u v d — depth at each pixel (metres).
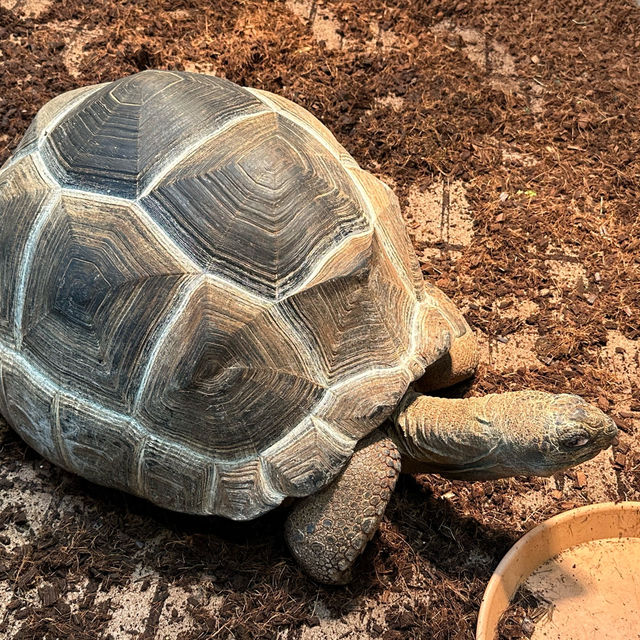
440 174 1.57
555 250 1.51
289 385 1.14
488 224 1.52
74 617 1.20
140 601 1.21
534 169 1.59
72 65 1.62
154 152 1.15
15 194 1.19
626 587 1.24
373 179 1.29
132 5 1.73
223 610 1.21
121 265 1.13
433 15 1.85
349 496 1.17
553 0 1.92
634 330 1.44
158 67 1.64
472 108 1.66
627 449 1.35
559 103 1.68
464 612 1.22
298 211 1.16
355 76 1.68
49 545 1.23
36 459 1.28
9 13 1.67
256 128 1.19
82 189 1.16
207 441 1.15
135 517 1.25
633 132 1.65
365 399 1.16
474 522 1.28
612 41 1.84
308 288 1.15
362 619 1.21
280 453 1.14
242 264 1.14
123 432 1.15
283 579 1.22
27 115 1.54
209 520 1.25
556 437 1.11
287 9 1.80
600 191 1.57
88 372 1.15
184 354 1.13
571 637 1.21
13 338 1.18
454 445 1.18
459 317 1.34
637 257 1.51
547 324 1.44
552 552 1.25
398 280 1.22
